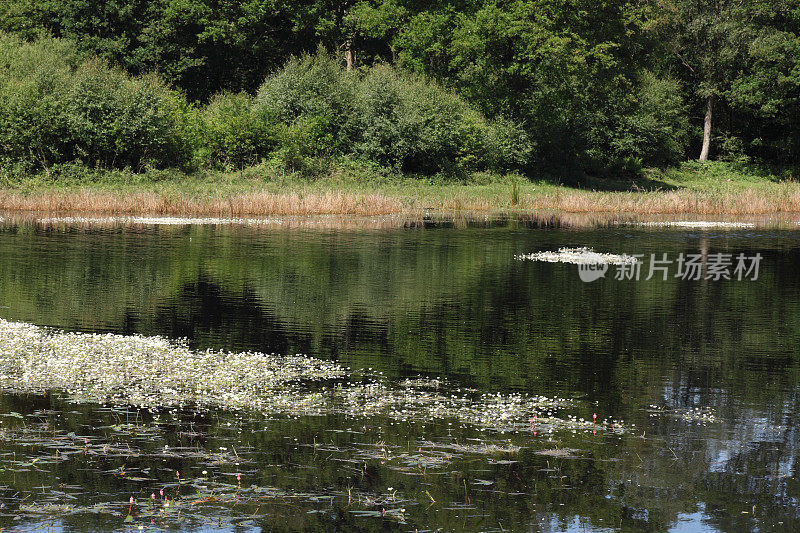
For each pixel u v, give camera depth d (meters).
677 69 85.62
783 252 31.44
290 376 13.28
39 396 11.88
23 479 9.08
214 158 53.69
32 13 67.44
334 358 14.54
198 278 22.66
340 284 22.33
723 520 8.45
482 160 62.16
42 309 17.91
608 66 60.53
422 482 9.26
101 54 67.56
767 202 52.22
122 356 13.97
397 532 8.04
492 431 10.95
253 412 11.52
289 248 29.80
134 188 46.56
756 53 75.44
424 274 24.53
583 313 19.25
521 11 60.56
